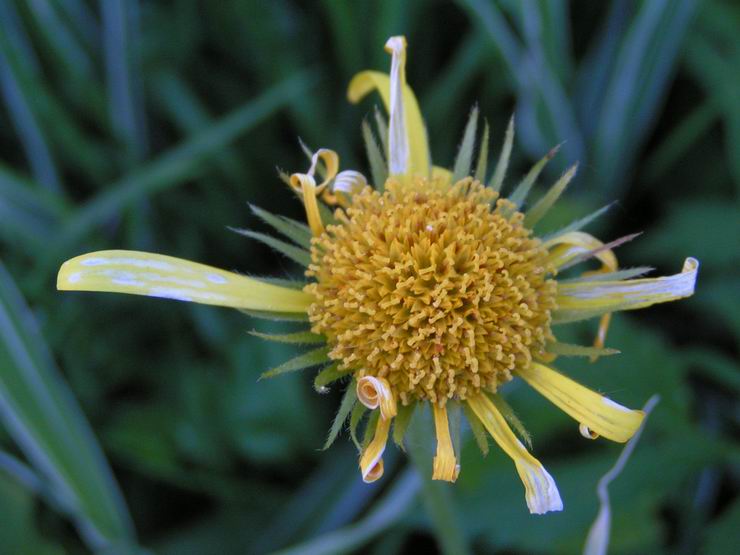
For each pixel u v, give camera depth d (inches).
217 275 4.5
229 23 6.7
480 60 6.4
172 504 6.4
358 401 4.4
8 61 6.2
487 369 4.5
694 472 5.9
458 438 4.5
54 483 5.8
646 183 6.7
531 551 6.0
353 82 5.1
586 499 5.8
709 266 6.2
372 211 4.7
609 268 4.7
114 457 6.3
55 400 5.7
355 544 5.6
